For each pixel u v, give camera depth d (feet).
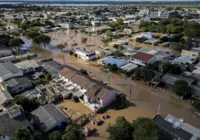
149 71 159.53
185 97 143.43
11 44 244.01
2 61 199.72
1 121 96.43
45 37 269.03
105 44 290.56
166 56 222.07
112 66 187.01
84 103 131.75
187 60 208.64
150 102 138.00
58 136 93.35
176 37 306.96
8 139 90.02
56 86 149.79
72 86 147.02
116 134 89.56
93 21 497.46
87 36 363.76
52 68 180.24
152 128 85.46
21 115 103.14
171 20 444.14
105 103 128.98
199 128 108.06
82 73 166.30
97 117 119.14
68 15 647.97
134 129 92.02
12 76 152.46
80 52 232.94
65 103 134.21
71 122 110.11
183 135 92.12
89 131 103.65
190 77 161.89
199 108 123.34
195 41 287.89
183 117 120.67
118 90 154.71
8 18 541.75
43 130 98.89
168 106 133.08
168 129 96.12
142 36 338.34
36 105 126.00
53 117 105.70
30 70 177.78
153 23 440.45
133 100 140.46
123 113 123.75
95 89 131.13
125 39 333.42
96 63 215.31
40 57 234.58
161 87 159.63
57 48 278.26
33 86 153.89
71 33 393.70
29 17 575.79
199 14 606.55
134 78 174.09
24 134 85.66
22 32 370.94
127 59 216.95
